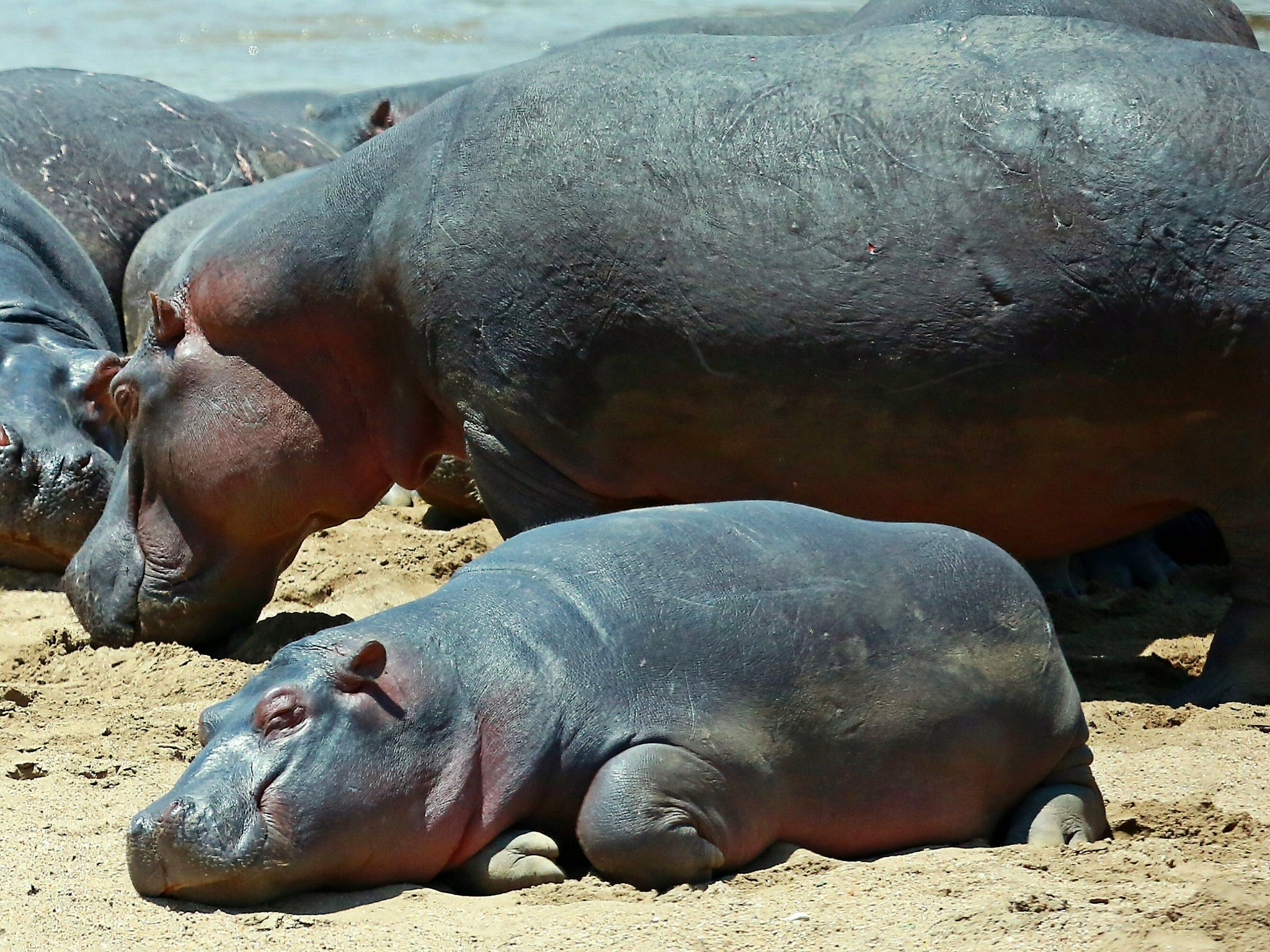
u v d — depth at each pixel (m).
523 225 26.19
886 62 25.45
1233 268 23.31
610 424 26.14
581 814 16.84
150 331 30.17
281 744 16.58
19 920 16.16
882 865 17.17
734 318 24.84
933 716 18.06
